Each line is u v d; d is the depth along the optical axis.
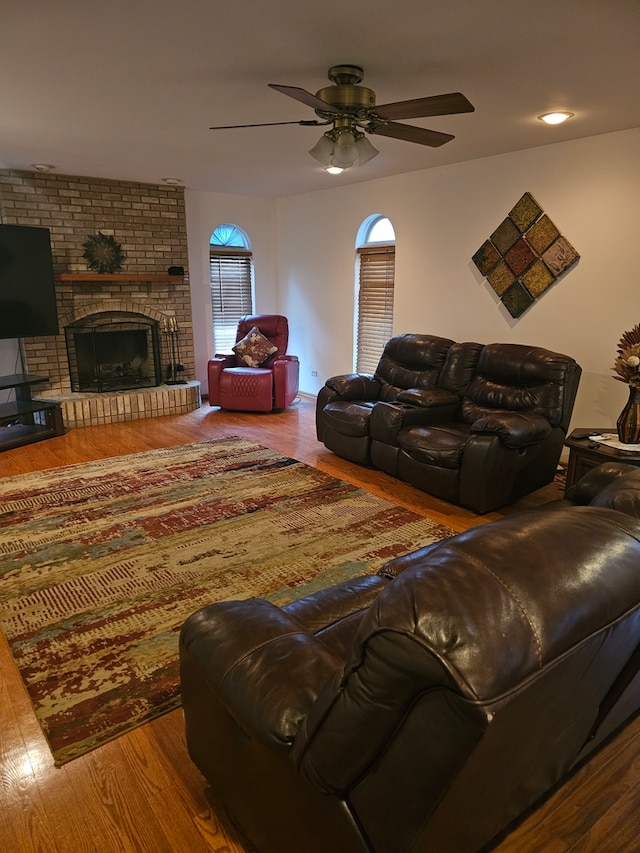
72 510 3.39
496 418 3.37
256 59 2.38
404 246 5.19
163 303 6.07
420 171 4.89
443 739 0.76
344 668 0.86
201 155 4.26
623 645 1.02
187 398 5.93
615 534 0.99
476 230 4.52
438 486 3.58
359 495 3.69
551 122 3.31
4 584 2.57
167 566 2.73
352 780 0.93
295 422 5.55
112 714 1.82
